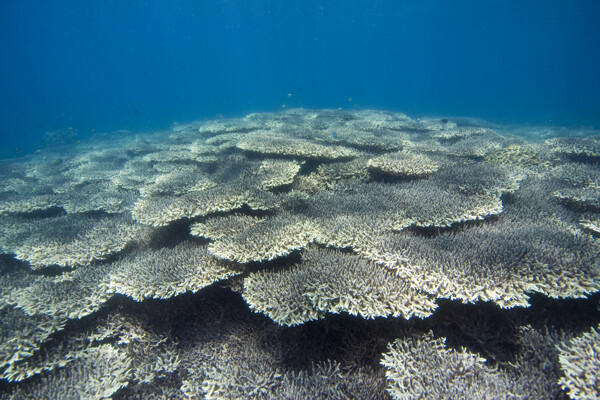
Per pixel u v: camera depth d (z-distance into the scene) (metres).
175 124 10.41
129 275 1.41
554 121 9.79
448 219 1.54
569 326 1.17
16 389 1.20
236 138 3.46
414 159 2.23
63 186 3.11
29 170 4.46
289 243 1.41
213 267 1.41
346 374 1.15
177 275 1.36
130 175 3.00
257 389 1.13
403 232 1.55
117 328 1.41
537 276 1.16
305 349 1.25
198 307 1.47
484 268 1.19
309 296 1.16
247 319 1.40
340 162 2.45
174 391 1.26
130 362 1.30
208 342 1.37
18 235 2.06
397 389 1.01
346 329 1.25
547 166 2.46
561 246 1.30
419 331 1.22
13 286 1.66
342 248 1.49
